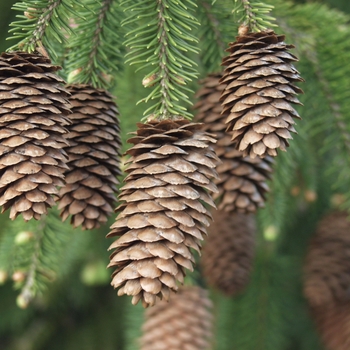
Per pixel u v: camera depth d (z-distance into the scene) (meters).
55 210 1.06
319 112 1.07
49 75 0.91
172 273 0.89
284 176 1.10
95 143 0.95
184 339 1.06
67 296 1.45
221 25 1.02
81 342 1.45
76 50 0.99
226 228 1.12
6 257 1.07
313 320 1.21
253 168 0.97
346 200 1.10
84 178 0.94
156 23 0.96
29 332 1.47
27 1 0.94
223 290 1.12
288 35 1.06
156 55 0.95
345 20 1.07
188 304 1.07
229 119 0.92
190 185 0.91
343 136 1.07
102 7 0.99
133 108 1.10
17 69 0.91
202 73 1.07
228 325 1.25
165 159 0.91
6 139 0.90
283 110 0.92
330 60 1.06
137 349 1.14
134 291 0.89
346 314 1.12
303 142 1.12
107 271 1.27
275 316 1.26
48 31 0.95
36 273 1.06
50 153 0.91
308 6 1.06
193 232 0.90
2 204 0.90
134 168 0.91
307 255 1.19
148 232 0.90
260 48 0.92
